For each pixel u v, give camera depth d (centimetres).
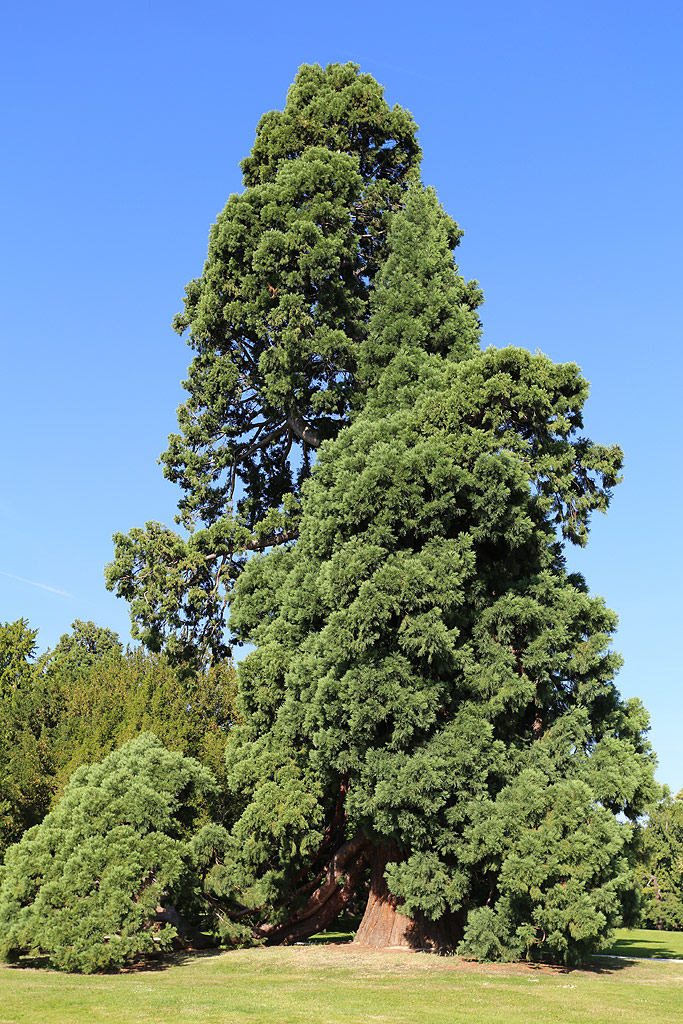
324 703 2005
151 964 1912
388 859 2173
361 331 2792
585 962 1966
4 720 3453
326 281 2722
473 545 2145
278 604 2436
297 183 2839
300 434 2919
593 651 2048
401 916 2105
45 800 3119
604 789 1906
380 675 1919
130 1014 1259
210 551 2866
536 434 2173
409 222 2720
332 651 1955
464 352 2500
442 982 1614
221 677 3412
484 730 1914
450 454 2019
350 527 2044
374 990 1519
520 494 2041
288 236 2719
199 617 2869
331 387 2753
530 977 1692
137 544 2802
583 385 2142
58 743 3281
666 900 5409
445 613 1972
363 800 1938
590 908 1698
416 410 2194
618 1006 1396
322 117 3084
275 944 2316
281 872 2195
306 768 2192
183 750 3006
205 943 2245
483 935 1844
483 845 1811
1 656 4309
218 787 2230
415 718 1895
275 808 2122
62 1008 1307
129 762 2098
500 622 2073
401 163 3197
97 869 1859
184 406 3123
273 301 2808
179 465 3128
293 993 1480
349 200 2914
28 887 1912
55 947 1781
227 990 1513
